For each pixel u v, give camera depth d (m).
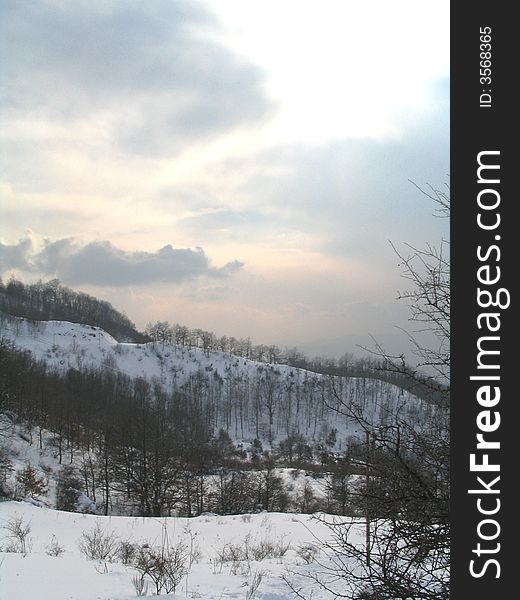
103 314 170.38
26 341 123.81
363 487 4.72
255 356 148.12
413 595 4.25
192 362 138.50
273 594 8.30
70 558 10.49
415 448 4.61
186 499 38.59
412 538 4.43
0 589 7.31
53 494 41.06
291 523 21.12
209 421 101.19
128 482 37.56
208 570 10.84
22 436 54.72
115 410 77.31
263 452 73.88
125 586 8.19
